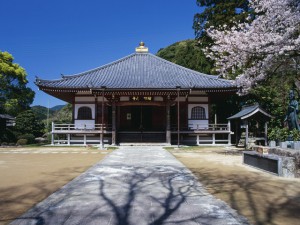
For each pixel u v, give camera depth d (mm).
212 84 26438
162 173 10133
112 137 25516
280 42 14211
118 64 32469
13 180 8844
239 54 17031
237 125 24703
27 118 33031
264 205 5992
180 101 28531
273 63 16078
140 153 18344
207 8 33469
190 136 27953
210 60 34031
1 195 6848
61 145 26328
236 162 13633
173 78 28359
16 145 27297
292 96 13766
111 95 25453
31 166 12188
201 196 6723
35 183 8352
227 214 5324
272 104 23844
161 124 29188
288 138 14219
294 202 6227
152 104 26172
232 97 32594
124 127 29969
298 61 15562
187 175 9719
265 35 15148
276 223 4859
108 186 7820
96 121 27984
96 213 5348
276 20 14961
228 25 28031
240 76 18297
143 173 10117
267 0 14719
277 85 22344
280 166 9555
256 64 17219
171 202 6156
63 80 27312
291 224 4812
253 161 11844
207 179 9008
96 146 24641
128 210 5547
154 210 5555
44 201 6227
